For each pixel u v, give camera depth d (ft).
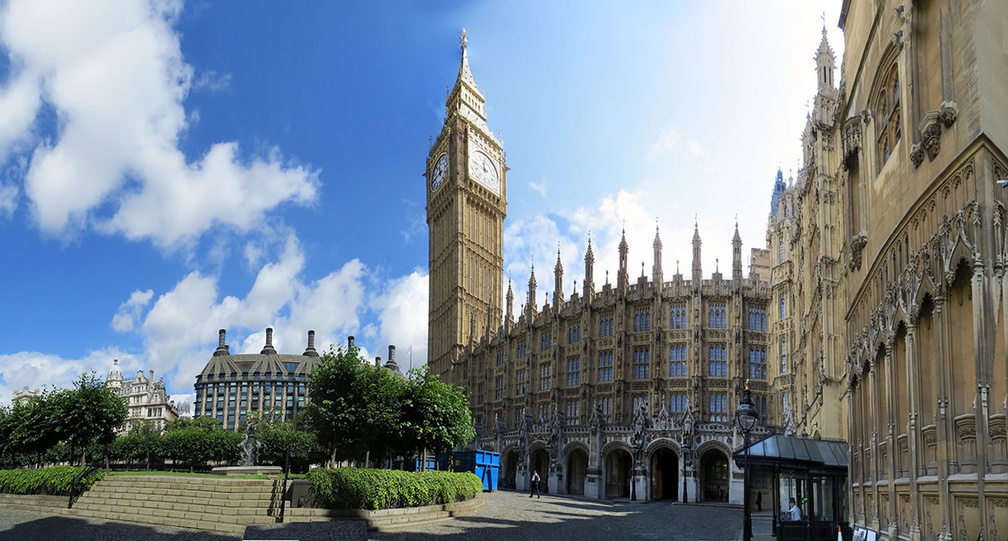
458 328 343.87
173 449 268.82
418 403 132.67
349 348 132.77
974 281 54.19
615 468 220.43
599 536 100.22
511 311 303.27
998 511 51.08
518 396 284.61
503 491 217.77
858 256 92.22
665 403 229.25
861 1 93.09
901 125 72.84
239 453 252.42
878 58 82.74
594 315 253.24
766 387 223.92
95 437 156.76
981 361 53.16
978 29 56.08
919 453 65.67
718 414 222.89
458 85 387.96
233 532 94.63
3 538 91.35
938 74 63.72
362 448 134.51
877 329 79.87
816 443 98.84
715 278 232.32
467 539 92.79
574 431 218.79
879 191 82.89
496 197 385.29
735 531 113.09
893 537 72.28
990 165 54.39
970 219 55.93
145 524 103.81
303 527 93.71
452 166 370.73
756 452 94.58
